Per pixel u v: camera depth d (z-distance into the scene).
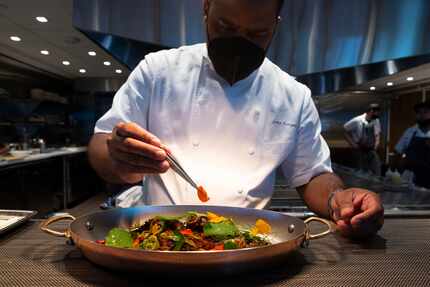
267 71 1.04
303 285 0.52
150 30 1.80
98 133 0.95
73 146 6.80
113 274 0.55
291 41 1.87
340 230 0.76
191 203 0.95
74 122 7.42
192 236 0.61
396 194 2.06
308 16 1.86
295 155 1.05
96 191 6.83
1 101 5.37
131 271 0.52
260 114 1.00
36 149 5.39
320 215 0.91
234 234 0.63
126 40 1.96
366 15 1.84
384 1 1.83
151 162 0.64
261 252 0.52
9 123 5.57
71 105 7.39
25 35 3.85
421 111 4.22
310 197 0.97
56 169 5.11
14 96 5.68
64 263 0.59
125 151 0.63
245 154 1.00
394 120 6.04
